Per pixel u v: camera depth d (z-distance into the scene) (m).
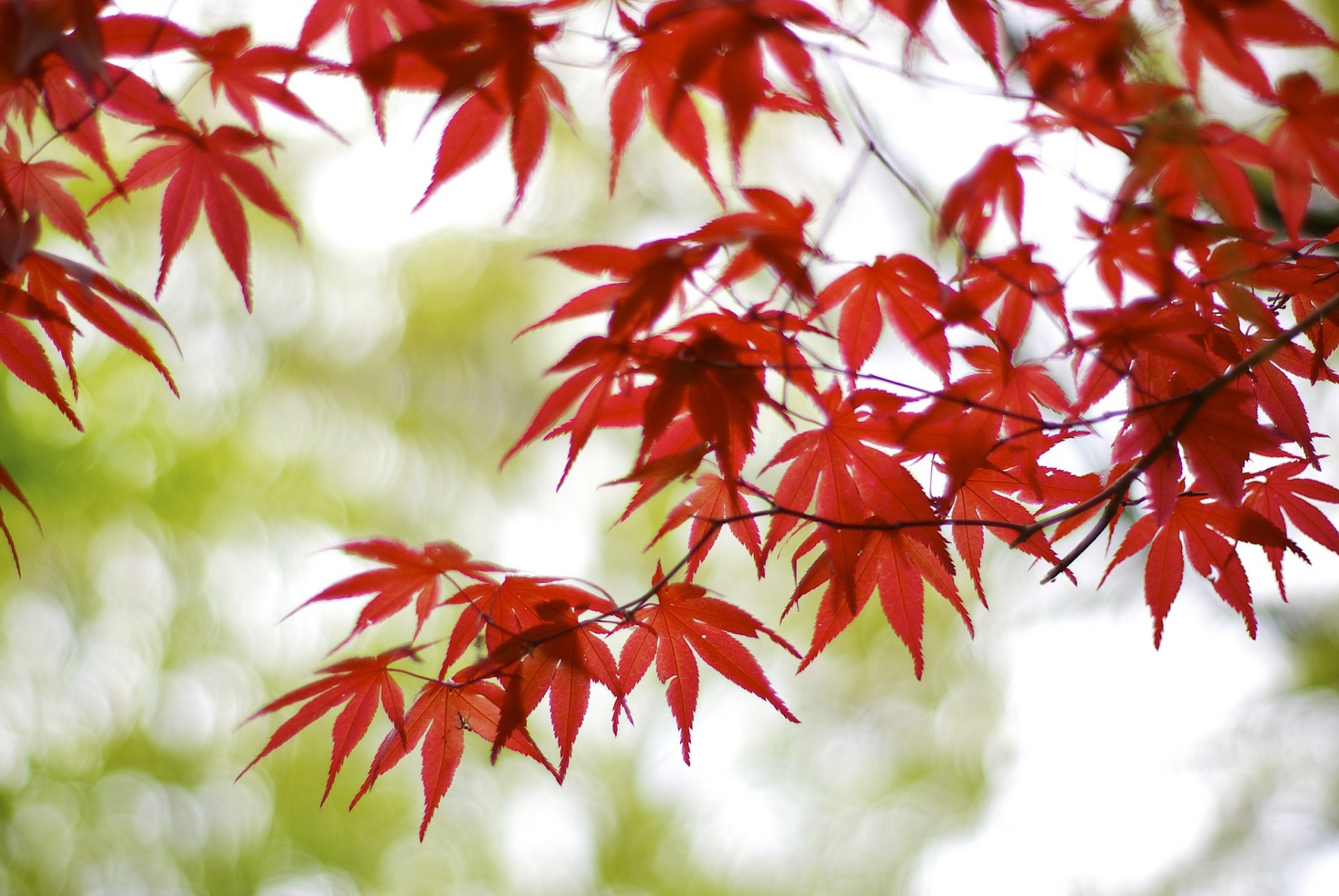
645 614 1.69
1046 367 1.68
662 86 1.66
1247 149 1.64
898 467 1.67
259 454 3.73
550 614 1.68
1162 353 1.66
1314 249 1.66
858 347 1.67
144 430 3.52
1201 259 1.66
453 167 1.66
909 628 1.69
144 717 3.70
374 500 3.87
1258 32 1.64
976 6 1.64
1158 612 1.70
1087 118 1.64
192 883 3.79
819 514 1.68
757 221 1.64
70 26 1.63
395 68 1.65
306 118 1.68
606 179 3.66
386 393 3.86
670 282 1.64
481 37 1.64
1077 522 1.70
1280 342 1.64
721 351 1.65
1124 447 1.66
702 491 1.69
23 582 3.49
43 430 3.36
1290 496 1.71
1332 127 1.64
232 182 1.69
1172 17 1.65
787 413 1.66
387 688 1.70
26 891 3.55
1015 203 1.65
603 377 1.66
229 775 3.80
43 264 1.68
